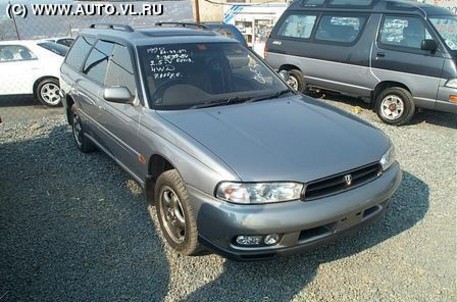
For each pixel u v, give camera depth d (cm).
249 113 338
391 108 696
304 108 362
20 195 429
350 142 304
